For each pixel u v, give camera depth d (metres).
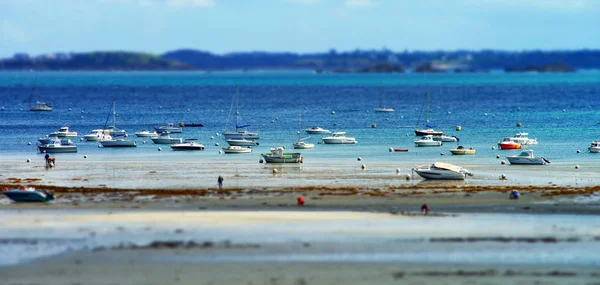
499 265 135.62
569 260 138.38
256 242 149.25
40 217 169.88
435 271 132.62
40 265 135.50
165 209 179.62
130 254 141.50
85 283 127.12
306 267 134.75
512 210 180.50
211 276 130.12
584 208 182.88
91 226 161.38
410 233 156.00
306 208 181.75
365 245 147.25
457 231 157.62
